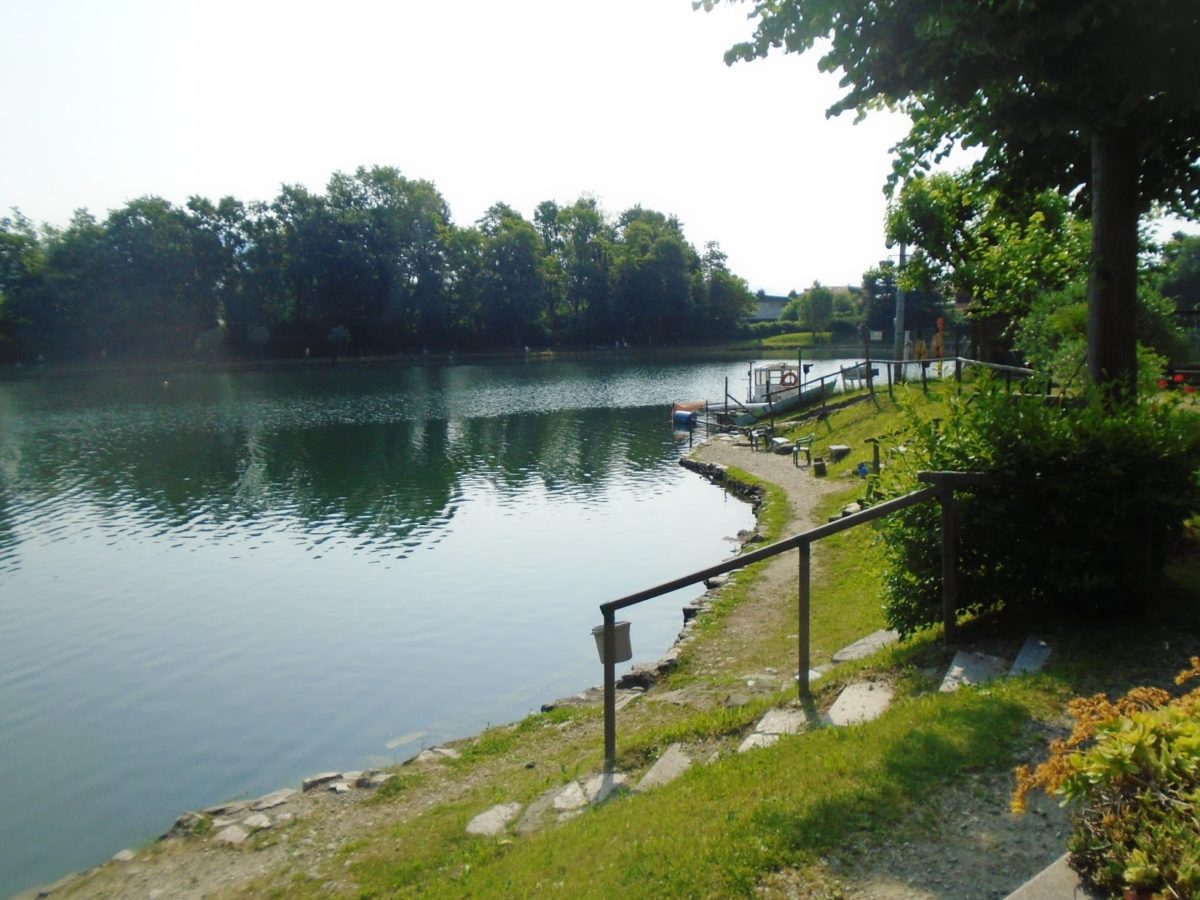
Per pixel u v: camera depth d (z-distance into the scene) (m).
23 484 29.59
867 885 4.03
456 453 35.25
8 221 89.94
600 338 110.06
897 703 6.23
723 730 6.89
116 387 66.25
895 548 7.38
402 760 10.17
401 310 95.50
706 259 130.75
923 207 26.45
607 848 4.94
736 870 4.24
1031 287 22.56
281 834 7.33
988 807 4.50
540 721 9.25
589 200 120.06
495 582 17.80
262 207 90.19
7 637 15.23
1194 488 6.39
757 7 8.16
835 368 72.31
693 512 23.75
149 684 13.05
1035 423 6.55
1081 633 6.49
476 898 4.94
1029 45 6.81
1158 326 17.44
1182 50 6.66
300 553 20.61
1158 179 9.12
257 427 43.69
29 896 7.21
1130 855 2.94
